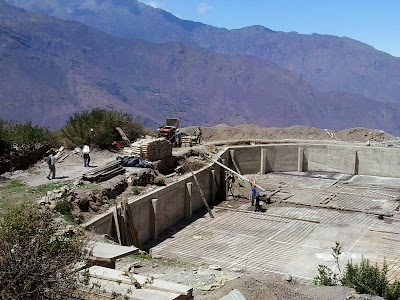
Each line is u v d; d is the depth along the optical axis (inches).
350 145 1433.3
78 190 830.5
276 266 757.9
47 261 334.0
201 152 1255.5
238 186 1197.7
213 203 1152.8
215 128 1617.9
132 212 842.2
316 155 1428.4
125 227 802.2
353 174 1398.9
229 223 996.6
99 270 402.3
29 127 1053.2
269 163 1409.9
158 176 1026.1
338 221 1000.2
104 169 949.2
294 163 1429.6
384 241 881.5
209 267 653.9
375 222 995.3
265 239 895.7
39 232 349.4
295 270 739.4
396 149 1363.2
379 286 486.9
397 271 723.4
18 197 723.4
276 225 977.5
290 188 1235.2
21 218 349.7
